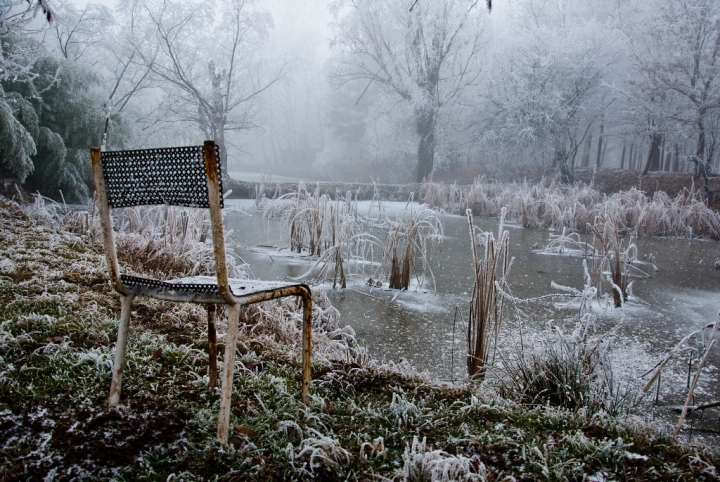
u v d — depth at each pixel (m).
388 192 19.41
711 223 12.62
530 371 3.07
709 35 16.86
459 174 28.30
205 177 1.64
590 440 2.06
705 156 17.56
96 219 7.29
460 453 1.93
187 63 22.47
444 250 9.33
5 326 2.87
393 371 2.88
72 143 13.27
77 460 1.63
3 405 2.00
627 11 21.86
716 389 3.67
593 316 3.97
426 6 21.56
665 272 8.09
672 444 2.12
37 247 5.32
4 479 1.54
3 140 10.57
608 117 22.86
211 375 2.27
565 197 15.05
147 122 21.59
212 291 1.78
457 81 24.06
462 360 4.13
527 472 1.83
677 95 17.58
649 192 18.19
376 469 1.76
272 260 7.91
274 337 3.80
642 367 4.07
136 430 1.78
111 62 22.42
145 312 3.64
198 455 1.76
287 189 17.75
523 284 6.87
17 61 11.83
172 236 6.21
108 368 2.48
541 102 20.08
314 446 1.83
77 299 3.62
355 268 7.58
